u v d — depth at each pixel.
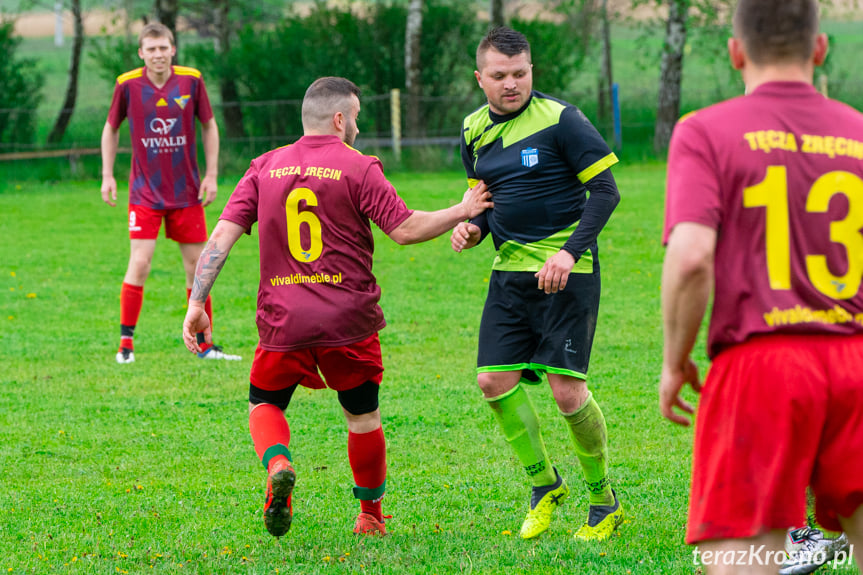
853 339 5.92
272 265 9.34
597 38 86.31
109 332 21.33
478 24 66.06
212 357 19.06
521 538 9.73
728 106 6.11
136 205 19.00
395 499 11.18
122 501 11.20
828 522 6.30
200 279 9.42
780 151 5.92
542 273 9.09
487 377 9.84
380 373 9.77
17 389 16.67
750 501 5.83
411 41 61.44
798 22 6.08
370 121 63.84
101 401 15.95
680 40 62.88
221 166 56.03
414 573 8.73
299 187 9.20
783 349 5.85
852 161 5.94
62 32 133.00
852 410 5.83
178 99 19.17
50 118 64.69
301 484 11.89
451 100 64.31
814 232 5.91
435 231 9.29
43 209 42.66
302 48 62.47
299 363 9.40
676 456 12.60
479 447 13.28
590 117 66.19
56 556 9.35
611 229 35.19
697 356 18.19
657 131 63.62
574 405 9.58
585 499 11.12
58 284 26.89
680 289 5.82
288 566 8.95
